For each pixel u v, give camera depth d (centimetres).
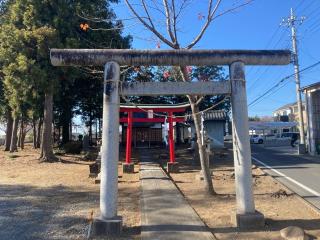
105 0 2427
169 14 1166
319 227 842
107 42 2322
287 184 1541
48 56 2189
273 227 841
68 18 2247
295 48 3369
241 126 851
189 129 4316
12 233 829
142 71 1755
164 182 1476
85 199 1186
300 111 3300
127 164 1888
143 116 2623
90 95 3095
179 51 858
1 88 2994
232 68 865
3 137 6569
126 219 926
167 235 777
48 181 1579
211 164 2258
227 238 775
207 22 1172
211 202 1113
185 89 859
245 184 847
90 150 3089
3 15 2647
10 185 1473
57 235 811
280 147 4194
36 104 2480
